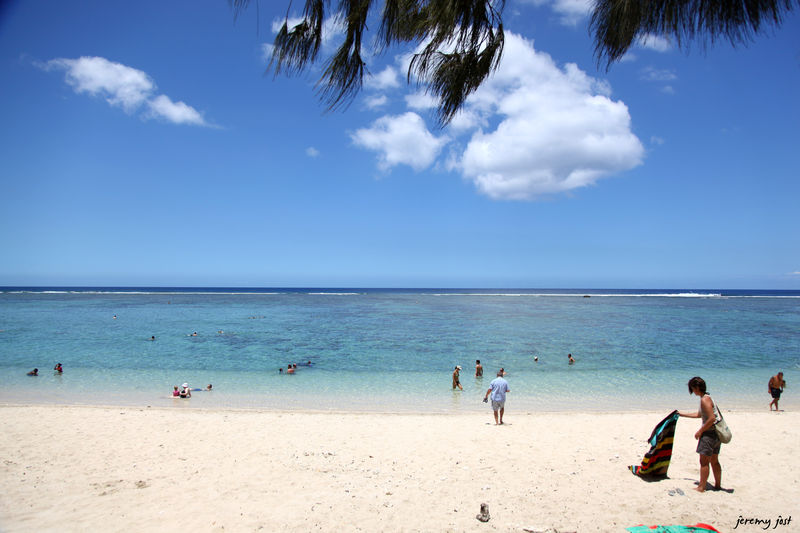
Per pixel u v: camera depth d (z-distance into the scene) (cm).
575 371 2214
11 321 4594
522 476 813
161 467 859
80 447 984
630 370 2242
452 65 285
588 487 748
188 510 661
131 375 2055
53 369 2175
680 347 3011
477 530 598
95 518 630
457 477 812
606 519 620
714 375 2114
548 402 1612
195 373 2119
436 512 656
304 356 2620
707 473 711
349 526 612
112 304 7856
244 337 3478
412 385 1900
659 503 670
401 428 1196
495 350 2867
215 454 948
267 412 1398
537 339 3431
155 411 1378
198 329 4012
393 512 657
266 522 623
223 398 1645
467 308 7512
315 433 1134
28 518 627
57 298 10169
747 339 3453
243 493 731
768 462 868
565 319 5316
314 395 1711
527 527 602
